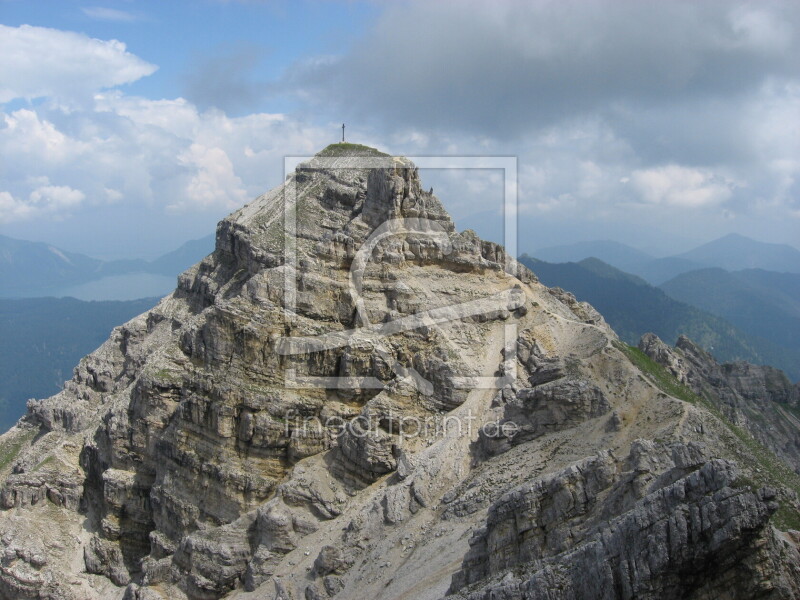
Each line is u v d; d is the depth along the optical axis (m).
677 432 84.81
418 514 96.56
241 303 127.81
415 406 112.12
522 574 64.94
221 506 117.31
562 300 142.88
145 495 134.50
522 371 113.31
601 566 58.19
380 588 87.44
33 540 135.50
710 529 55.28
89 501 147.88
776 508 55.44
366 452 107.00
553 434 96.56
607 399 96.00
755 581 56.25
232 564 109.19
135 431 136.00
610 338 110.94
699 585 57.16
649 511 57.97
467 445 103.00
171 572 114.94
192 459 122.31
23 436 180.75
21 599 130.38
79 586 131.25
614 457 74.50
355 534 97.88
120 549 134.62
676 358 150.75
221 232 184.00
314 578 96.75
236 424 119.25
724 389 160.75
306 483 109.19
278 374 121.12
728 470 56.88
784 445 154.50
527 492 73.25
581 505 72.06
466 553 82.31
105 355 182.75
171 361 137.62
